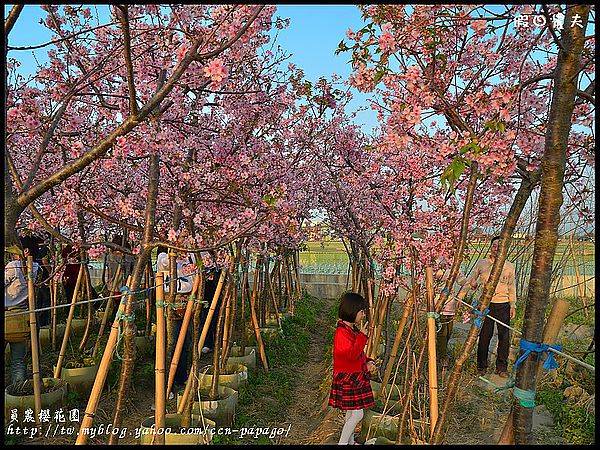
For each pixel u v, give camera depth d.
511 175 4.23
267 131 6.91
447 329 7.50
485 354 7.42
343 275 18.20
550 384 6.86
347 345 4.70
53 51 4.94
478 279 7.33
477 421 5.71
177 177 5.80
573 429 5.51
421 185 5.62
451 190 5.32
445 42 4.33
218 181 5.97
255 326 7.93
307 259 22.73
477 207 5.75
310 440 5.38
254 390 6.85
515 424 3.14
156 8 4.94
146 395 6.54
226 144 6.16
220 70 3.54
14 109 4.04
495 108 3.58
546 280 3.08
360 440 5.12
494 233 7.42
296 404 6.82
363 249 7.38
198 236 5.38
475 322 3.61
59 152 5.85
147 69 5.37
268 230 6.25
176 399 6.00
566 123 3.00
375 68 3.74
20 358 5.76
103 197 6.44
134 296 4.03
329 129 7.98
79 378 6.11
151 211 4.40
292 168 8.00
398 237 5.71
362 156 8.48
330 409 6.06
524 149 3.86
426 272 4.38
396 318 11.06
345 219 8.68
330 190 8.80
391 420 4.94
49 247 7.85
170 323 5.50
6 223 3.38
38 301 9.06
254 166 6.20
